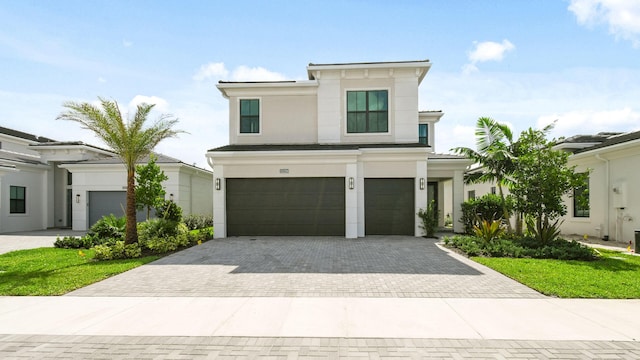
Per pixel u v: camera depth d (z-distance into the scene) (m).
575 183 10.33
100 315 5.28
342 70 15.46
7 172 18.47
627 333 4.51
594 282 6.80
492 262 8.78
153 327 4.80
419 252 10.66
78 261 9.58
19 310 5.53
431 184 20.48
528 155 11.12
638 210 12.20
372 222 14.77
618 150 12.80
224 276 7.70
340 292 6.42
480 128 13.68
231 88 15.90
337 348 4.13
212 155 14.32
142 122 11.36
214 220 14.55
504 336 4.43
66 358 3.94
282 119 15.94
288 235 14.66
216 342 4.32
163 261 9.45
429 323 4.88
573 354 3.95
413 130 15.41
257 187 14.77
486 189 21.86
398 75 15.47
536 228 11.38
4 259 9.98
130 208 11.07
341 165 14.38
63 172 22.64
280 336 4.48
